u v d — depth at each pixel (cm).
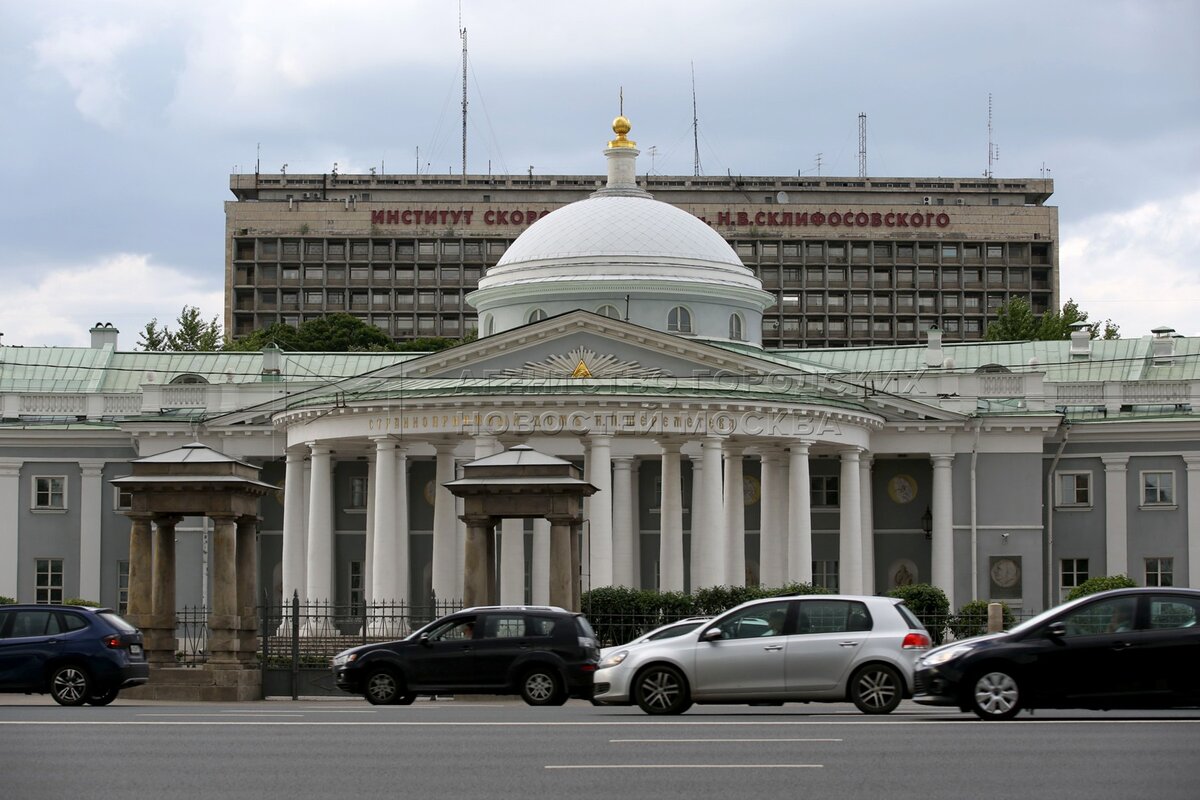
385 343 15912
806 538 8450
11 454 9700
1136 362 9962
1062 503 9456
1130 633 3703
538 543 8306
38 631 4656
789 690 4112
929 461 9419
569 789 2747
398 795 2700
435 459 9469
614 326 8481
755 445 8825
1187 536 9331
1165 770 2889
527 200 19688
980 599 9175
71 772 2945
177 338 16625
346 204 18850
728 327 9512
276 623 7094
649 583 9581
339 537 9625
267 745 3312
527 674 4734
